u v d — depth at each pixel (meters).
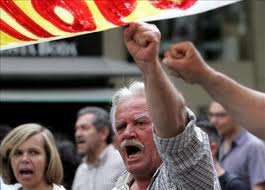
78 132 13.90
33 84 25.16
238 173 14.06
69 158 14.34
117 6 5.27
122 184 7.41
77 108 25.00
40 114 24.91
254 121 4.96
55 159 9.98
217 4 5.12
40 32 5.68
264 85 38.12
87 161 13.43
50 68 24.61
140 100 7.01
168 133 5.93
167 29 35.56
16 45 5.93
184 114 5.98
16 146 9.91
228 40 37.69
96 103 25.12
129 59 32.47
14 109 24.83
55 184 10.05
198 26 36.72
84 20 5.45
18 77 24.97
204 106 36.16
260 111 4.96
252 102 4.98
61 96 24.75
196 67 4.94
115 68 25.31
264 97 4.99
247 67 37.97
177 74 5.00
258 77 38.09
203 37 37.03
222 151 14.37
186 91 35.97
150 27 5.36
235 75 37.91
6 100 24.41
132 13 5.28
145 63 5.43
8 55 24.67
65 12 5.44
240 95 4.99
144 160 6.91
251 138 14.07
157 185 6.67
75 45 25.28
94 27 5.50
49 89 25.20
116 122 7.07
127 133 6.94
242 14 37.94
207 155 6.24
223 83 4.98
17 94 24.64
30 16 5.57
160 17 5.29
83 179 13.26
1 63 24.55
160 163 6.91
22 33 5.78
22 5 5.52
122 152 7.05
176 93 5.74
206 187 6.27
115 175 12.87
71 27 5.54
